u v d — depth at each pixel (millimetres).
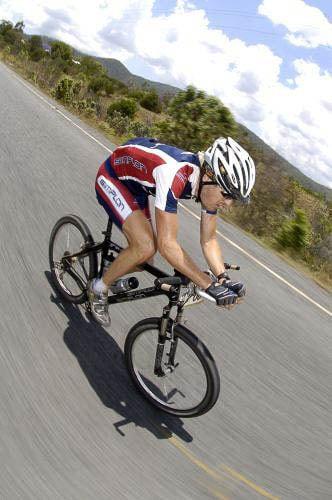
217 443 3051
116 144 14719
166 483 2582
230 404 3518
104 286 3301
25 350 3191
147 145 3012
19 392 2812
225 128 12359
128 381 3314
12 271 4094
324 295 7383
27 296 3805
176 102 12867
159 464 2703
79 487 2354
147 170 2887
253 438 3219
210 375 2885
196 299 2988
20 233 4898
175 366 3111
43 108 16828
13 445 2451
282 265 8172
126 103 32500
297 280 7602
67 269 3861
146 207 3207
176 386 3094
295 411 3730
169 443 2902
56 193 6652
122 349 3633
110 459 2607
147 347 3260
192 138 12453
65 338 3482
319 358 4930
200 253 6746
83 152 10539
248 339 4699
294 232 9648
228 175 2602
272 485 2828
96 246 3553
